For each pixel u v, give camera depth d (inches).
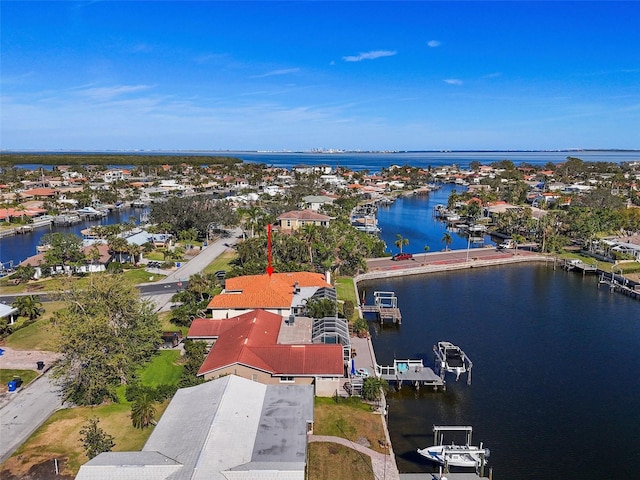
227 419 1560.0
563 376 2380.7
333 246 4224.9
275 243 4202.8
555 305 3442.4
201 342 2347.4
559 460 1748.3
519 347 2716.5
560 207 7514.8
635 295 3627.0
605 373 2415.1
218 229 5969.5
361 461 1614.2
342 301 3260.3
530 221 5570.9
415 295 3649.1
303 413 1663.4
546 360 2554.1
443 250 5088.6
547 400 2158.0
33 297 3179.1
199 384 1907.0
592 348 2709.2
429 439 1866.4
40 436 1713.8
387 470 1585.9
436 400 2155.5
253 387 1802.4
